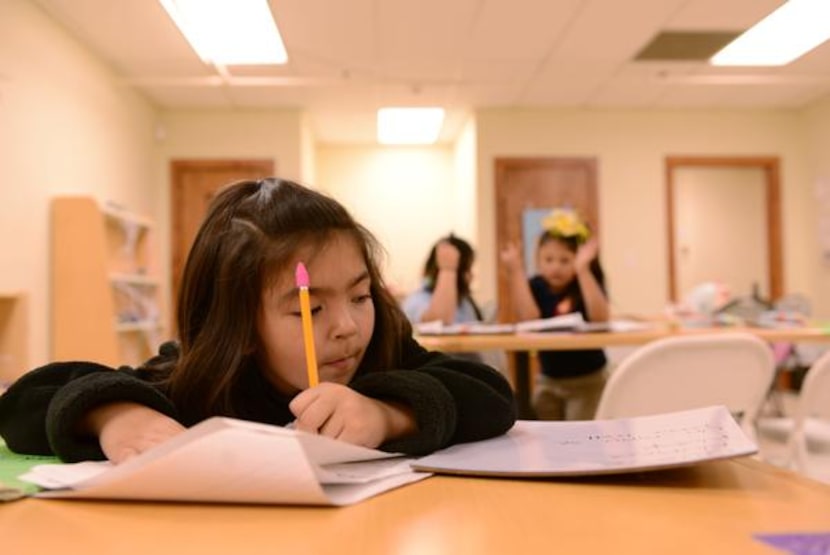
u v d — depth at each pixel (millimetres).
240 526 339
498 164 5398
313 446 404
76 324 3453
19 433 548
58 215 3477
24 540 321
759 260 5602
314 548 305
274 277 581
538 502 378
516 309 2574
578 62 4363
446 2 3457
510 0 3443
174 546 311
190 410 600
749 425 1464
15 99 3121
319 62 4301
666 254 5457
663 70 4547
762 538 310
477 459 475
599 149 5457
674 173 5555
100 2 3377
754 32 3916
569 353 2344
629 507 366
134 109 4770
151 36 3832
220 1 3424
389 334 708
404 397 522
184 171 5328
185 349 630
